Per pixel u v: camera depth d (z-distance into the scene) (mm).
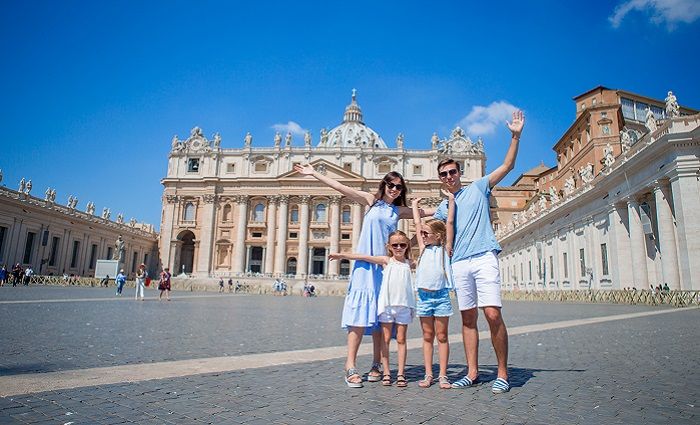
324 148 90562
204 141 92375
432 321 5438
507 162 5691
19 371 5570
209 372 5875
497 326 5168
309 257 86750
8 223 52656
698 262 22406
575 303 30406
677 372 6215
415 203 5996
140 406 4227
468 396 4883
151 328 10977
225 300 31266
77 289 38375
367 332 5863
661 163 24891
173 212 89562
